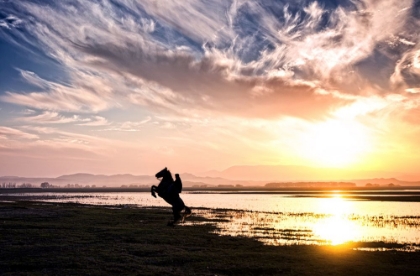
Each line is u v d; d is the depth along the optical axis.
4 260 16.92
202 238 24.88
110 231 27.03
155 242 22.84
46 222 32.56
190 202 80.19
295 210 54.72
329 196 115.81
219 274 15.19
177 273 15.08
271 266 16.44
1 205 56.50
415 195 118.62
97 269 15.48
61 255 18.03
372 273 15.29
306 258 18.22
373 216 44.78
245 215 44.91
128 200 90.44
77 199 95.75
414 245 23.45
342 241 25.12
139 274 14.80
